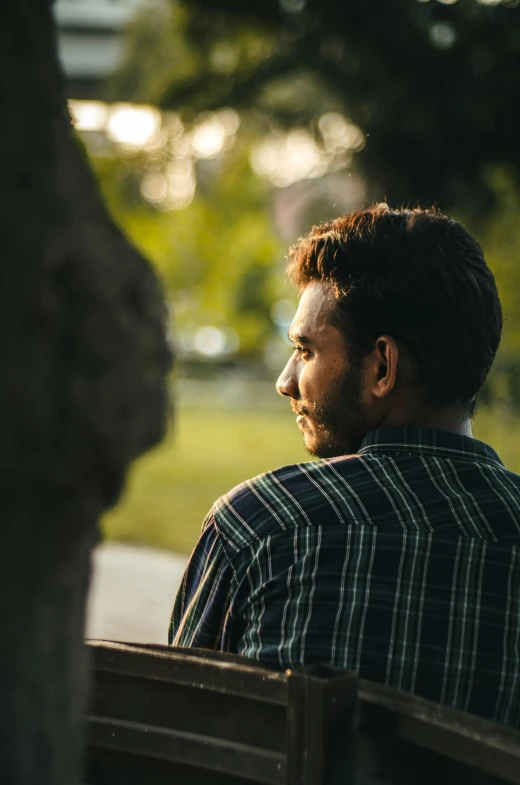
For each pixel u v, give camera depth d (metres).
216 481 11.23
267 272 26.08
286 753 0.96
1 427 0.59
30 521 0.62
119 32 10.72
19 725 0.62
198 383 31.33
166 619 5.08
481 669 1.10
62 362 0.62
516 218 7.31
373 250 1.19
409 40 7.50
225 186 15.10
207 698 1.04
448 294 1.17
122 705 1.10
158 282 0.71
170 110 9.34
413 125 7.82
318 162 9.98
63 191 0.64
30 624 0.63
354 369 1.20
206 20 8.42
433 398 1.19
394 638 1.09
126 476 0.69
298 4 7.86
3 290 0.60
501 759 0.87
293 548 1.13
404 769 0.98
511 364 7.17
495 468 1.19
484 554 1.12
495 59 7.50
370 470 1.16
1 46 0.62
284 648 1.10
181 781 1.06
